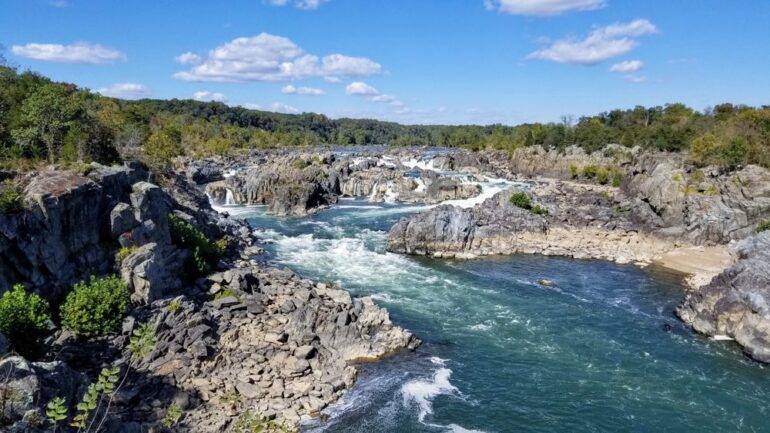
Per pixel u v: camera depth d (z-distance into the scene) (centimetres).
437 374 4478
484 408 4006
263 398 3856
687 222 9450
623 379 4509
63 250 4512
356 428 3684
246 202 13312
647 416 3988
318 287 5903
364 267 7562
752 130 13912
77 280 4584
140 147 13075
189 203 8650
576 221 9738
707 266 8025
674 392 4328
